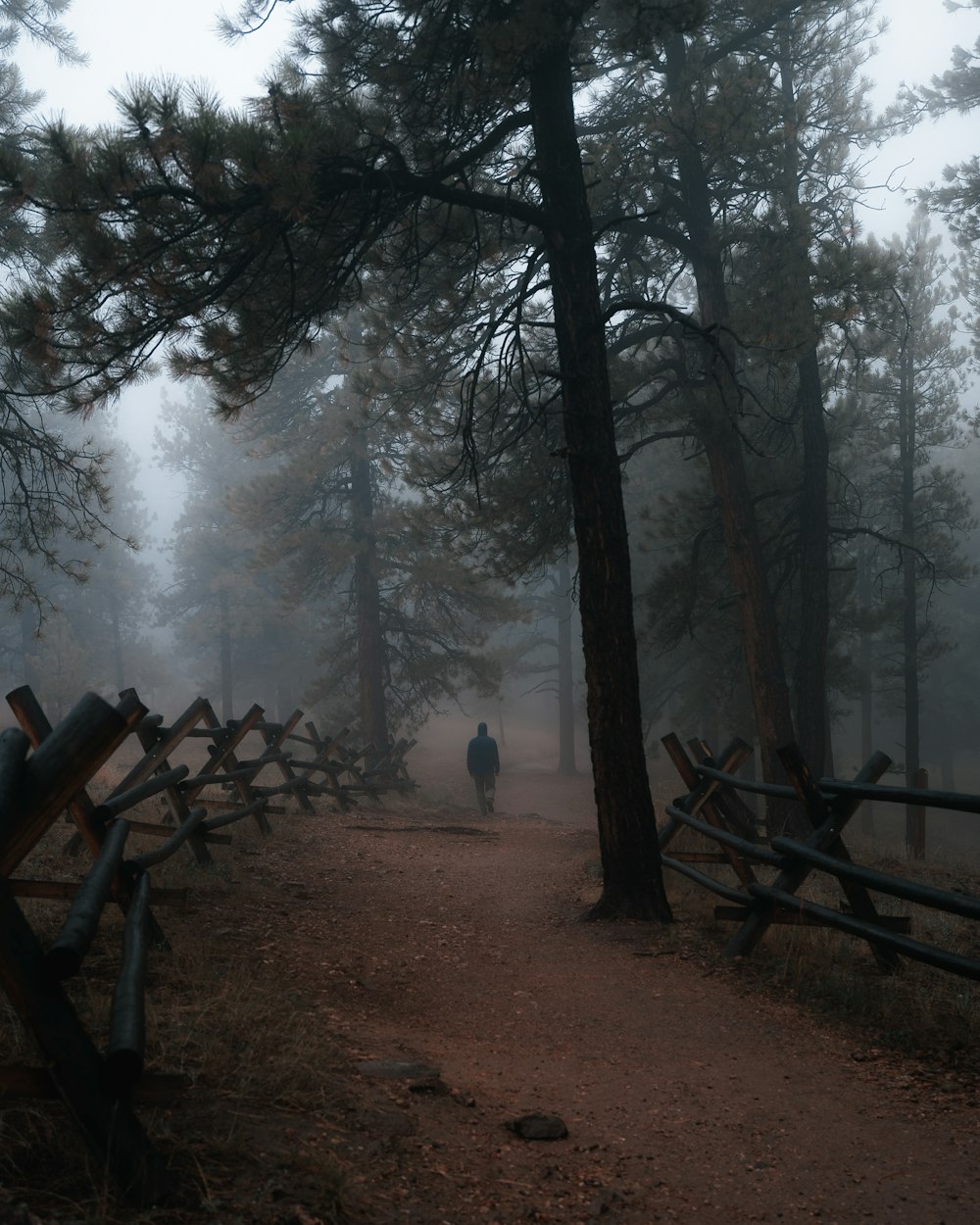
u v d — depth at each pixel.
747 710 22.69
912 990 5.57
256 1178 2.65
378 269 10.18
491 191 11.65
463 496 15.25
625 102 14.55
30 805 2.42
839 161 15.23
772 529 18.34
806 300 12.70
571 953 7.03
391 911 8.09
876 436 23.64
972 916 4.76
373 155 8.18
